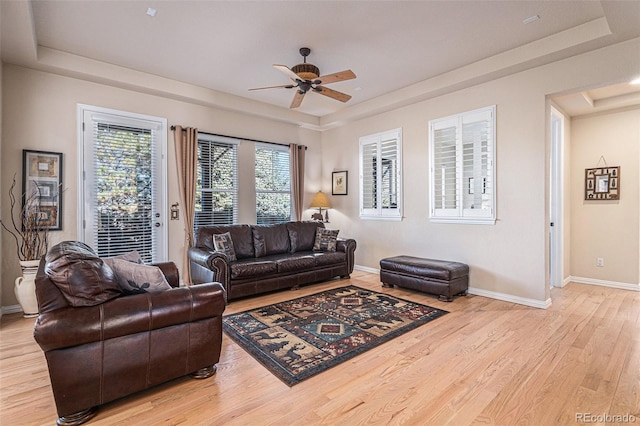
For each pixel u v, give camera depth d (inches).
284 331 119.7
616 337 112.4
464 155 172.7
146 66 159.2
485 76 154.6
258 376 88.9
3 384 84.7
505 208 156.4
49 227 147.9
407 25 122.4
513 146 153.0
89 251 92.8
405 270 171.2
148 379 77.6
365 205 231.0
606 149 185.8
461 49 142.1
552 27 124.4
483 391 81.0
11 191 140.6
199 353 85.2
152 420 70.8
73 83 155.0
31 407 75.0
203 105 197.3
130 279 83.0
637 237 176.1
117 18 117.3
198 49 141.5
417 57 149.6
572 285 188.5
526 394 79.4
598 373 88.7
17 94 141.3
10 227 140.7
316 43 136.2
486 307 146.5
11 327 124.0
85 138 158.7
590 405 74.9
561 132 182.1
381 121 216.8
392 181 210.8
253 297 165.6
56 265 69.1
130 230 172.9
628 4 98.4
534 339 111.3
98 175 162.9
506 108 155.2
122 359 73.9
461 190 172.7
